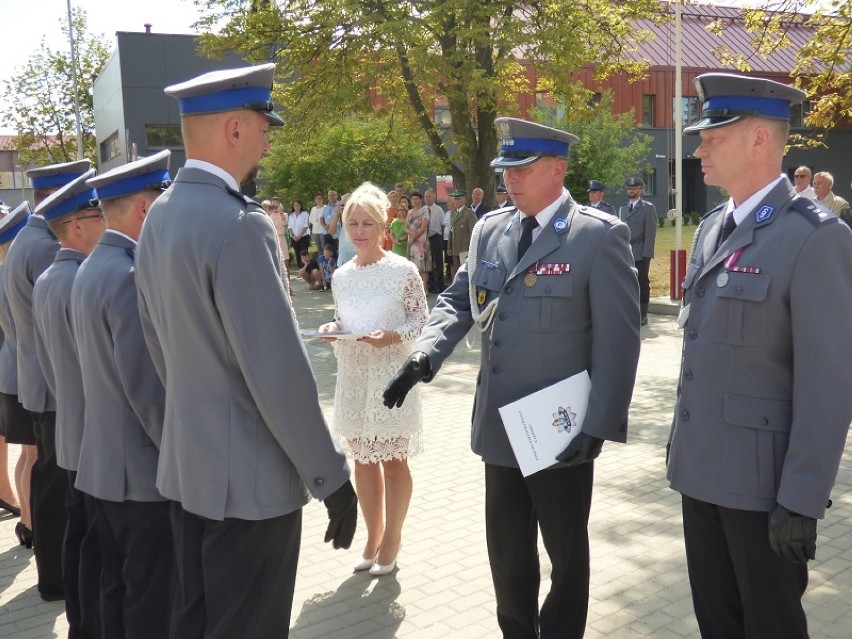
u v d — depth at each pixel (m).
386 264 3.95
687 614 3.51
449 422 6.72
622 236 2.78
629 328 2.75
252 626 2.30
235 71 2.39
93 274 2.76
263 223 2.23
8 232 4.35
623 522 4.52
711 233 2.53
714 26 10.47
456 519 4.64
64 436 3.20
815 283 2.19
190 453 2.27
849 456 5.49
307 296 15.98
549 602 2.96
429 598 3.74
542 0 14.95
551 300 2.79
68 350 3.14
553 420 2.73
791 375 2.29
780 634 2.37
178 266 2.20
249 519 2.26
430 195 15.70
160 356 2.50
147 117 27.97
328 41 15.42
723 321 2.36
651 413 6.83
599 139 29.22
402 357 3.89
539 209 2.90
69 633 3.31
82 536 3.28
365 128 25.08
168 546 2.87
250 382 2.20
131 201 2.84
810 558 2.21
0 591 4.01
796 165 38.88
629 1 16.23
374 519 4.05
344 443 3.97
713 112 2.39
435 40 14.91
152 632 2.84
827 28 8.77
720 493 2.36
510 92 17.86
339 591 3.84
